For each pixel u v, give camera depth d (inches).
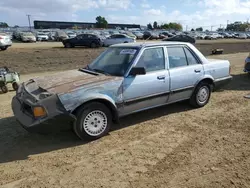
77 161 138.6
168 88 194.5
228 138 163.2
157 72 187.6
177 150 148.5
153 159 138.9
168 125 186.9
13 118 202.8
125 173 126.3
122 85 167.9
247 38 2696.9
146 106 186.1
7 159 141.8
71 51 793.6
